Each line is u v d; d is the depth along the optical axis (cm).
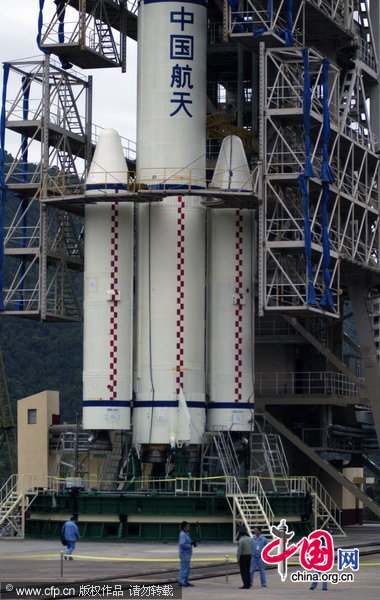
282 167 6956
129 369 6894
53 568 4897
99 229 6956
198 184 6944
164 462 6856
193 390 6844
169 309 6856
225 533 6506
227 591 4162
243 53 8075
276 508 6738
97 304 6900
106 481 6862
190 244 6912
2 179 7488
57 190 7262
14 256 7531
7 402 10969
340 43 7812
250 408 6981
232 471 6806
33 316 7512
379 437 7688
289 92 7300
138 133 7081
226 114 7925
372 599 3941
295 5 7362
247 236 7050
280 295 6894
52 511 6744
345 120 7556
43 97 7425
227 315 6981
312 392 8044
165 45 7012
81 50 7456
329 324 8006
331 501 8338
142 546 6169
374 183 7931
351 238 7612
